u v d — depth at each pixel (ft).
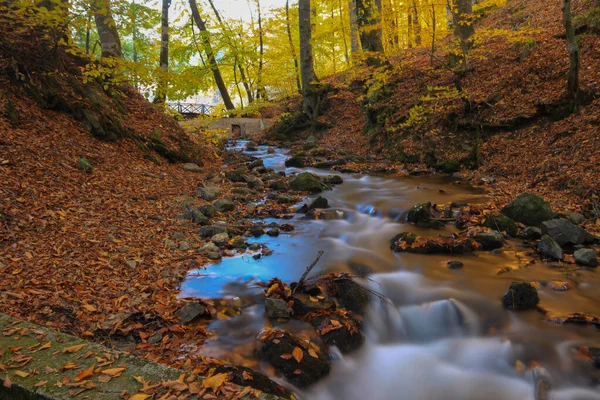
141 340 12.06
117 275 15.48
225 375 8.43
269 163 45.75
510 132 34.58
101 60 30.37
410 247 20.16
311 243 21.63
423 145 39.93
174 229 21.09
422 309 15.16
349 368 12.23
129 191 24.70
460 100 39.96
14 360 8.48
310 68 61.46
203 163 40.19
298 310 14.05
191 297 14.90
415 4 39.73
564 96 31.78
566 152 28.32
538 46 38.70
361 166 41.04
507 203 25.27
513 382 11.89
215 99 135.64
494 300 15.28
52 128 27.12
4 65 27.43
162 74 30.07
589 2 44.37
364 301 14.74
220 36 64.44
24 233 16.43
